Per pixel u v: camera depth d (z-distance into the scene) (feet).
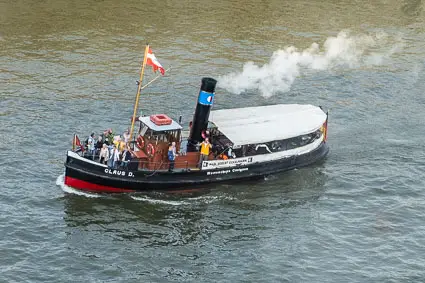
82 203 273.33
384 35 490.90
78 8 491.31
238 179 298.15
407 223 272.31
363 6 547.49
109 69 402.11
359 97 393.29
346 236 262.47
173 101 369.30
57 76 387.75
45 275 229.25
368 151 332.60
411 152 333.21
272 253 250.16
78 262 237.45
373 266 244.63
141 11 495.82
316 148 320.09
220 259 245.65
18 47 421.18
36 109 346.54
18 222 256.11
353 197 291.79
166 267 238.89
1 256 236.43
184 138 306.14
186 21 483.51
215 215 274.57
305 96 388.78
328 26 497.87
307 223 271.28
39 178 287.28
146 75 398.01
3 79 377.09
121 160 280.51
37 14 473.67
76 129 330.13
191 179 288.71
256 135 295.69
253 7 522.47
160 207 277.03
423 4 562.66
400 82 416.05
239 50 443.32
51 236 250.37
